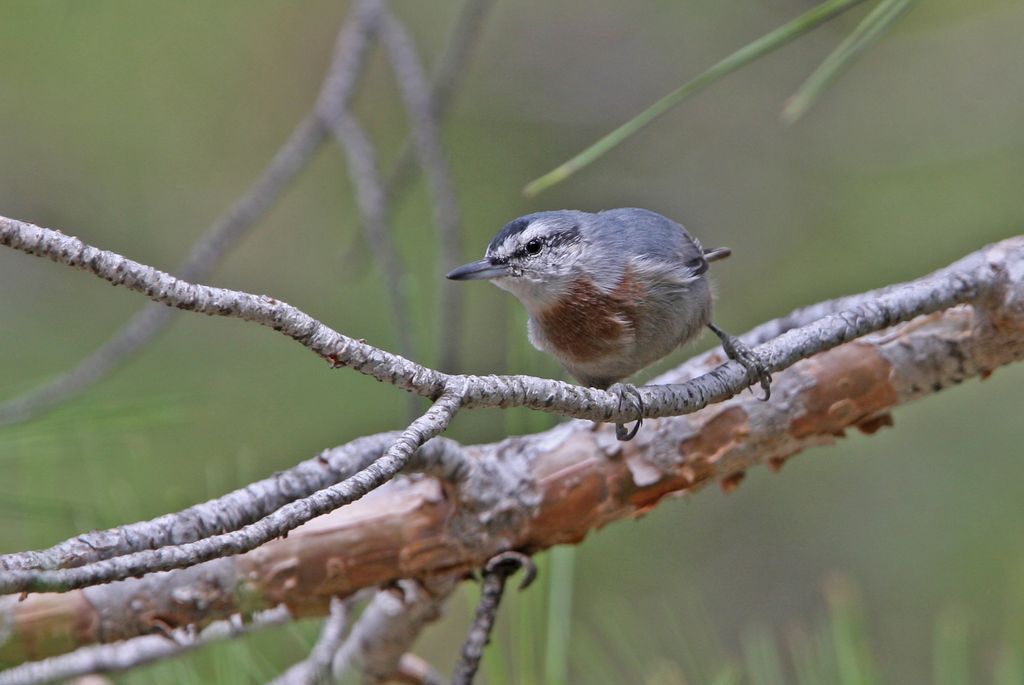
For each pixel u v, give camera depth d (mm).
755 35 13477
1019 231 11438
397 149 13180
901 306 5586
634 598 9516
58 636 5441
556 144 13188
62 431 6117
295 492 5547
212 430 9031
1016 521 10430
